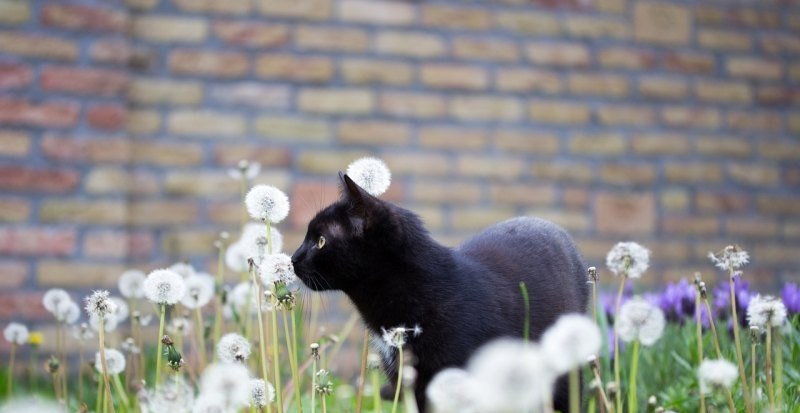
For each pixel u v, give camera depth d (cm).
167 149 473
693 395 273
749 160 549
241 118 482
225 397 181
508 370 141
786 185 554
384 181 267
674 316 320
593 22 528
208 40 480
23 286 434
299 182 486
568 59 523
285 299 219
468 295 240
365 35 497
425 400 243
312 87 490
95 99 447
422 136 502
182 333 305
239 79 483
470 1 511
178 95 475
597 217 523
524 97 516
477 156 508
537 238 274
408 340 240
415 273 242
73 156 444
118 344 388
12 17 439
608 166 526
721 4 548
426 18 505
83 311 438
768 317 217
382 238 244
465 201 505
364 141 495
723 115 546
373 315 251
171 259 469
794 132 555
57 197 441
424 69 503
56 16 444
